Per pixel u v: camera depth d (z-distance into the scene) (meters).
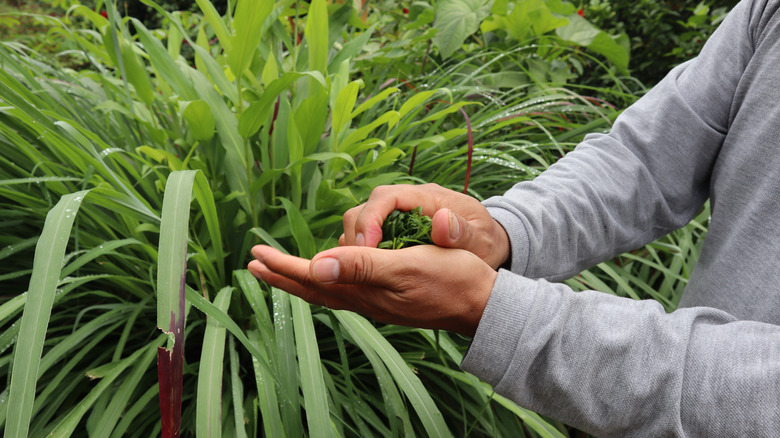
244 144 1.02
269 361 0.81
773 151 0.69
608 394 0.57
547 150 1.47
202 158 1.13
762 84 0.71
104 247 0.81
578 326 0.58
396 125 1.29
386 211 0.70
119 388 0.80
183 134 1.21
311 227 1.05
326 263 0.57
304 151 1.08
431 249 0.60
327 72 1.21
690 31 2.22
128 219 0.99
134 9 5.14
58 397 0.84
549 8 1.88
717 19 2.14
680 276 1.24
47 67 1.43
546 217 0.74
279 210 1.13
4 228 1.02
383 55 1.62
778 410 0.53
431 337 0.88
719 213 0.76
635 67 2.42
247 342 0.70
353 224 0.74
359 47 1.26
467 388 0.92
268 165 1.12
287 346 0.79
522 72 1.81
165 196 0.64
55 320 0.97
